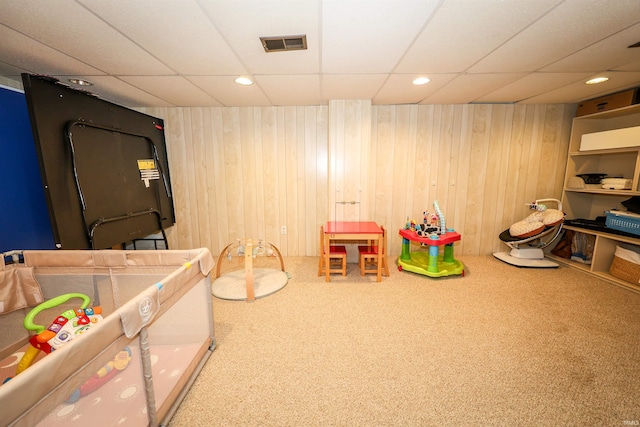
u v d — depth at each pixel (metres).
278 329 2.01
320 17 1.45
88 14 1.38
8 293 1.67
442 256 3.47
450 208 3.59
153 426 1.13
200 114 3.47
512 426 1.22
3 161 2.02
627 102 2.68
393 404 1.35
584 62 2.06
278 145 3.54
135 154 2.83
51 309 1.78
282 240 3.76
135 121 2.85
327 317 2.16
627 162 3.06
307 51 1.84
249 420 1.27
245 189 3.63
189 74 2.26
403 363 1.64
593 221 3.10
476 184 3.54
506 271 3.10
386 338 1.88
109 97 2.94
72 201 2.08
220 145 3.54
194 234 3.72
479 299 2.44
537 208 3.19
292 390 1.44
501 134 3.43
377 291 2.63
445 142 3.46
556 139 3.44
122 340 1.00
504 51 1.87
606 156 3.29
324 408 1.33
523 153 3.46
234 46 1.76
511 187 3.54
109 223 2.44
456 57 1.96
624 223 2.65
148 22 1.47
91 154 2.25
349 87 2.66
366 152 3.24
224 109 3.47
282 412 1.31
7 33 1.55
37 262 1.76
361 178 3.29
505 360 1.65
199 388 1.46
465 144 3.46
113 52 1.83
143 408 1.19
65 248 2.01
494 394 1.40
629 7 1.35
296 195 3.64
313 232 3.73
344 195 3.32
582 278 2.88
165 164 3.46
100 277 1.78
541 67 2.16
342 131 3.21
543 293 2.54
